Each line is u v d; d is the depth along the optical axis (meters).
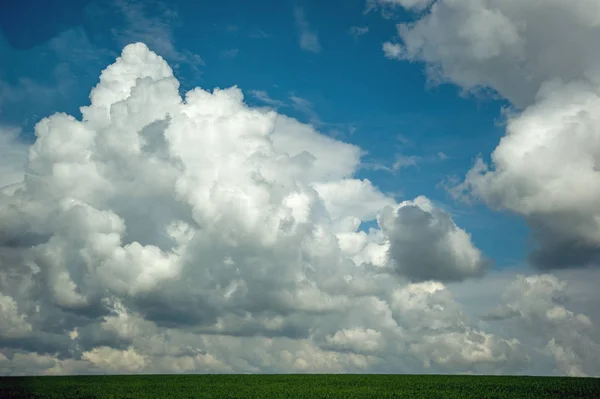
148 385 70.81
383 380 80.38
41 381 78.38
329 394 58.44
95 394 57.69
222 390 63.53
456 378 85.19
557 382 73.00
